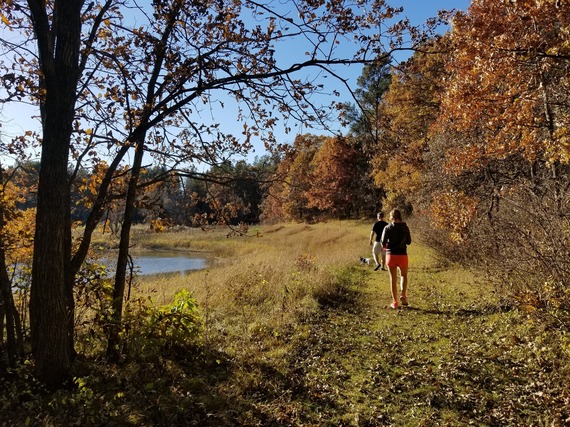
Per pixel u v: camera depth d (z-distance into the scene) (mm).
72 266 4844
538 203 5930
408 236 7527
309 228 38875
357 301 8227
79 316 5441
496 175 9148
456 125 7250
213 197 6078
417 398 3979
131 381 4336
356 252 17266
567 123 5859
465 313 6543
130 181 5355
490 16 5969
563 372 3920
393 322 6578
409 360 4887
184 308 5387
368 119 5801
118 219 6145
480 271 8109
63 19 4156
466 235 8547
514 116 6281
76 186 5602
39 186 4117
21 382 4195
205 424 3564
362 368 4781
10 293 4711
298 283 9102
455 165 8375
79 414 3656
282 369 4719
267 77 5172
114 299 5156
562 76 6363
